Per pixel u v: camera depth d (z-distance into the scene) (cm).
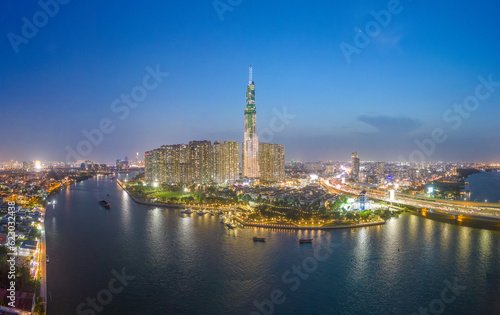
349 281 19975
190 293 18112
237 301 17362
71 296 17388
